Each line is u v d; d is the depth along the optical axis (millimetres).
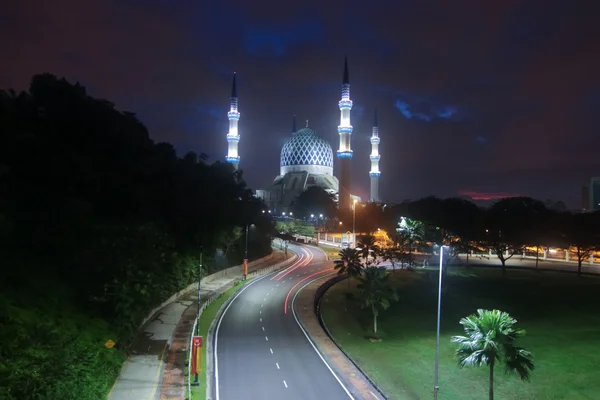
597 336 72000
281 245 166125
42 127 80250
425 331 74562
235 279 105188
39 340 42969
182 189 100125
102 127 88062
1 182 65562
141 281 62281
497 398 51375
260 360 57312
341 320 79000
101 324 55688
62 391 38125
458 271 126312
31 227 63031
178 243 96562
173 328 67375
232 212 111438
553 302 93625
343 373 54281
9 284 51531
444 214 133625
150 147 103688
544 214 128750
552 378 56344
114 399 44281
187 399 44844
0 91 81250
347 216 199250
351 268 101250
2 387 34938
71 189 73938
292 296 91062
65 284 59406
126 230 70938
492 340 41812
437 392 47188
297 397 47250
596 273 122375
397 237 138250
